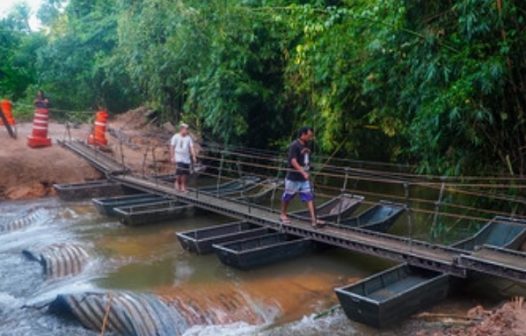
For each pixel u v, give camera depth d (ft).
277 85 46.34
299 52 36.11
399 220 34.96
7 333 19.69
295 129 46.80
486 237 26.45
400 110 33.14
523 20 23.03
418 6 25.86
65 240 30.76
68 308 20.81
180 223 35.22
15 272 26.14
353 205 34.35
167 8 46.65
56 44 81.97
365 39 32.12
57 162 48.39
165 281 23.86
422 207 37.93
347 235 26.45
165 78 51.96
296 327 19.39
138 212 34.24
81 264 26.76
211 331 19.40
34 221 36.32
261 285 23.36
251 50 44.68
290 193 28.45
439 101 24.79
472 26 23.00
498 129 26.17
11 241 31.60
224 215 36.86
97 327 19.98
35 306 21.79
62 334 19.63
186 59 47.50
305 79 40.24
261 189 44.37
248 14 43.52
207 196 38.14
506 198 26.18
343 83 35.01
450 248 23.43
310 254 27.61
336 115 38.04
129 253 28.37
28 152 48.88
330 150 42.52
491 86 23.07
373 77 32.48
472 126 25.32
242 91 44.01
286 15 41.73
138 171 49.93
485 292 21.77
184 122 55.42
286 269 25.52
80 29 81.41
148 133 66.13
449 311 19.89
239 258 24.58
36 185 45.83
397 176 37.93
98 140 55.67
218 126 47.34
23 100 85.20
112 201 38.50
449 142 27.58
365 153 42.88
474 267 20.79
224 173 54.03
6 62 90.84
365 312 18.58
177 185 40.16
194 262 26.63
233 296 22.03
